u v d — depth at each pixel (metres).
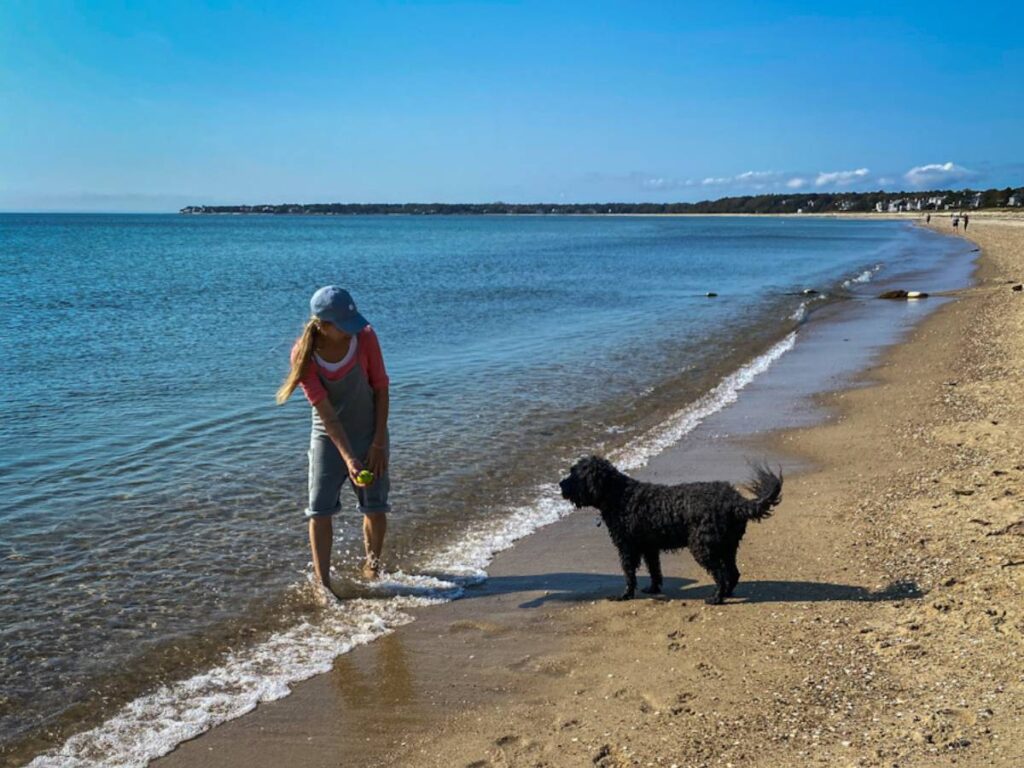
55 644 5.42
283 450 9.98
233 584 6.38
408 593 6.30
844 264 47.56
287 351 17.41
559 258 55.91
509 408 12.28
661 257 56.91
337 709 4.68
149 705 4.74
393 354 17.00
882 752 3.80
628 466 9.46
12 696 4.82
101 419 11.33
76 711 4.68
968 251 54.84
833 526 7.21
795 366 15.78
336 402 6.18
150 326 21.06
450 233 117.25
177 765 4.18
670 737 4.16
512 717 4.51
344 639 5.56
